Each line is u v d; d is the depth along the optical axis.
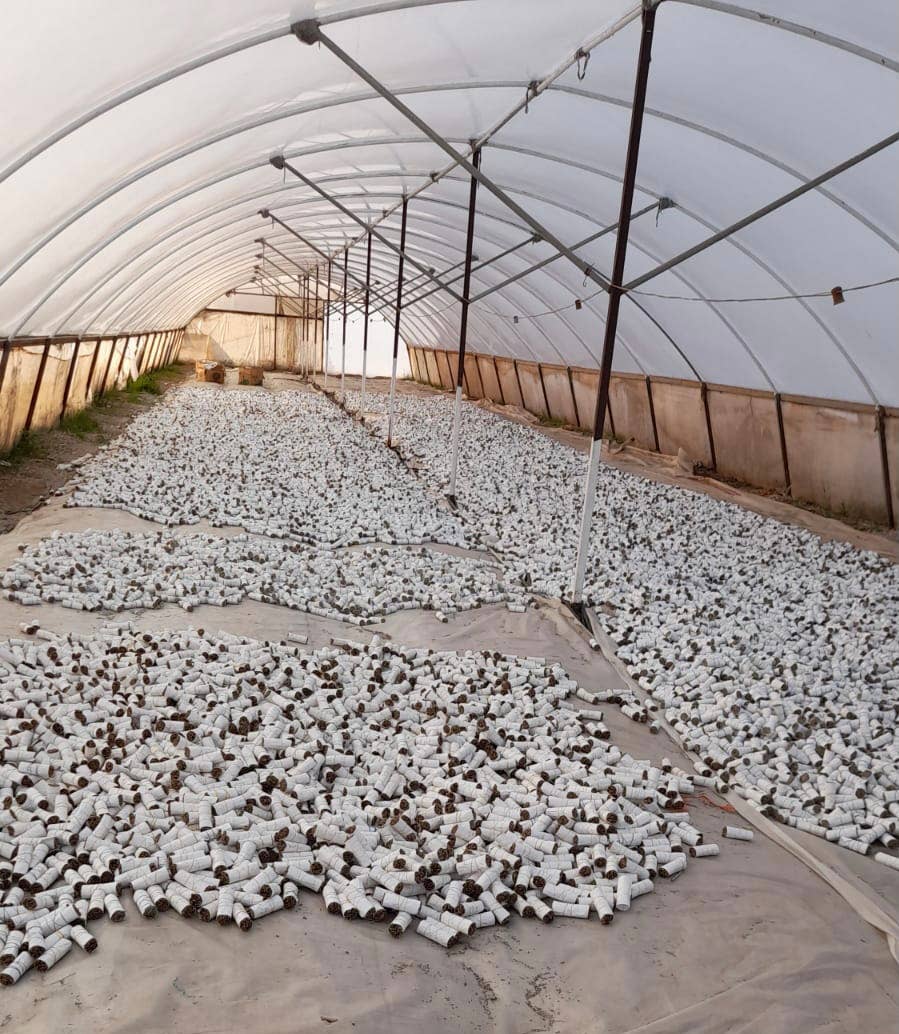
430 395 20.03
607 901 2.81
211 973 2.36
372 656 4.65
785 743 4.05
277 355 24.69
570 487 9.94
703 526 8.30
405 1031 2.24
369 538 7.18
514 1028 2.29
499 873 2.90
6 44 3.48
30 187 5.14
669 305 9.73
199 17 4.04
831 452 8.73
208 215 9.73
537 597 6.04
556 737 3.94
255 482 8.98
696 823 3.44
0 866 2.71
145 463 9.26
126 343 14.72
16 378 8.41
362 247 16.19
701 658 4.96
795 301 7.82
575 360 13.84
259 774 3.37
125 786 3.19
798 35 4.46
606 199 8.05
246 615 5.13
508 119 6.51
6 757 3.29
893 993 2.53
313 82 5.63
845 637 5.49
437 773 3.52
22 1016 2.17
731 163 6.29
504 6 4.58
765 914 2.86
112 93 4.52
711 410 10.57
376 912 2.65
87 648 4.37
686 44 4.89
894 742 4.12
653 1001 2.43
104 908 2.56
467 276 8.32
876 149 4.67
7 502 7.13
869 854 3.31
